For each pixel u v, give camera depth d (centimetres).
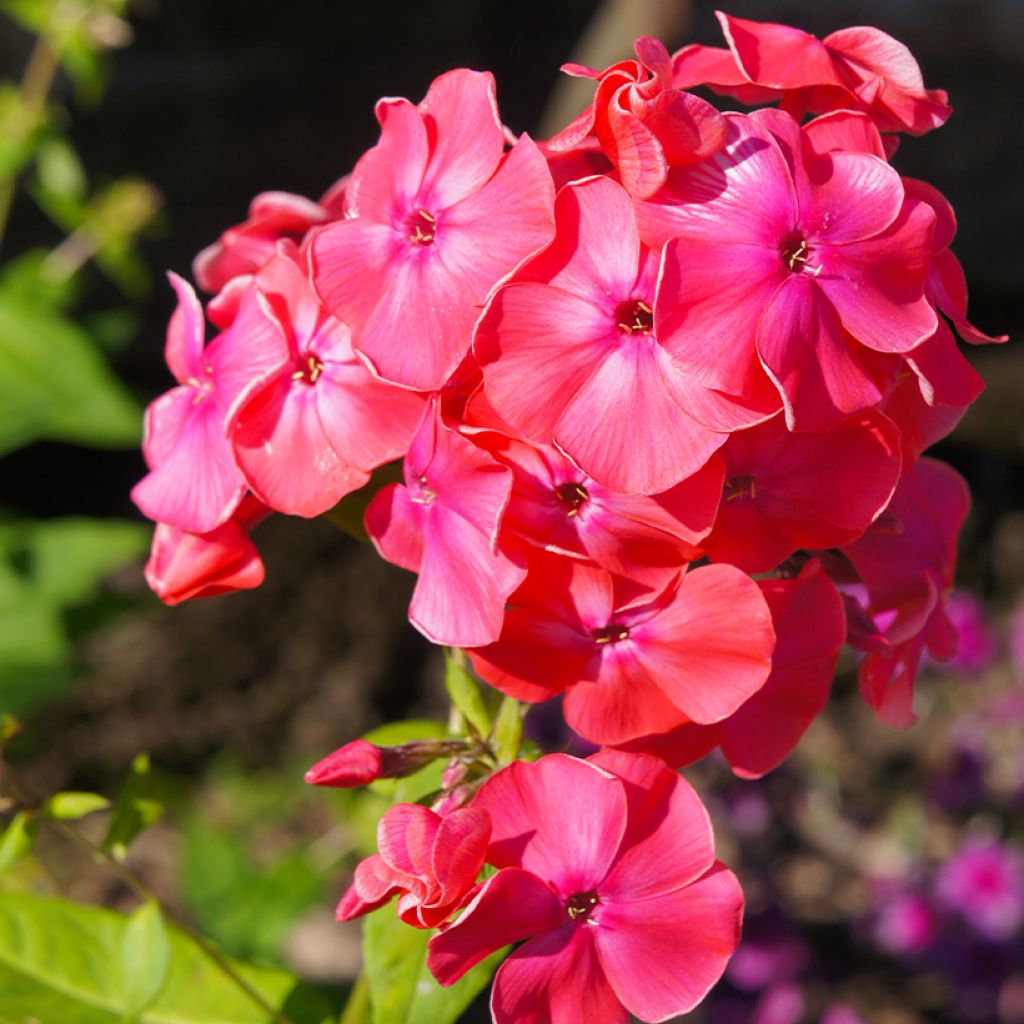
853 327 21
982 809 56
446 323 21
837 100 23
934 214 21
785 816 55
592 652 22
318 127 69
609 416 21
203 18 67
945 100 23
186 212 69
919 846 56
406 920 21
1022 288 72
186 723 61
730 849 54
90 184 68
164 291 69
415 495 22
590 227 21
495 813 21
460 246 21
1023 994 49
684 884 22
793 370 21
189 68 67
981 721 59
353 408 22
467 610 22
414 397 22
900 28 68
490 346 21
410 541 22
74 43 43
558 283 21
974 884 50
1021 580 67
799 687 23
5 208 48
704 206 21
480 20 68
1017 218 71
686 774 54
